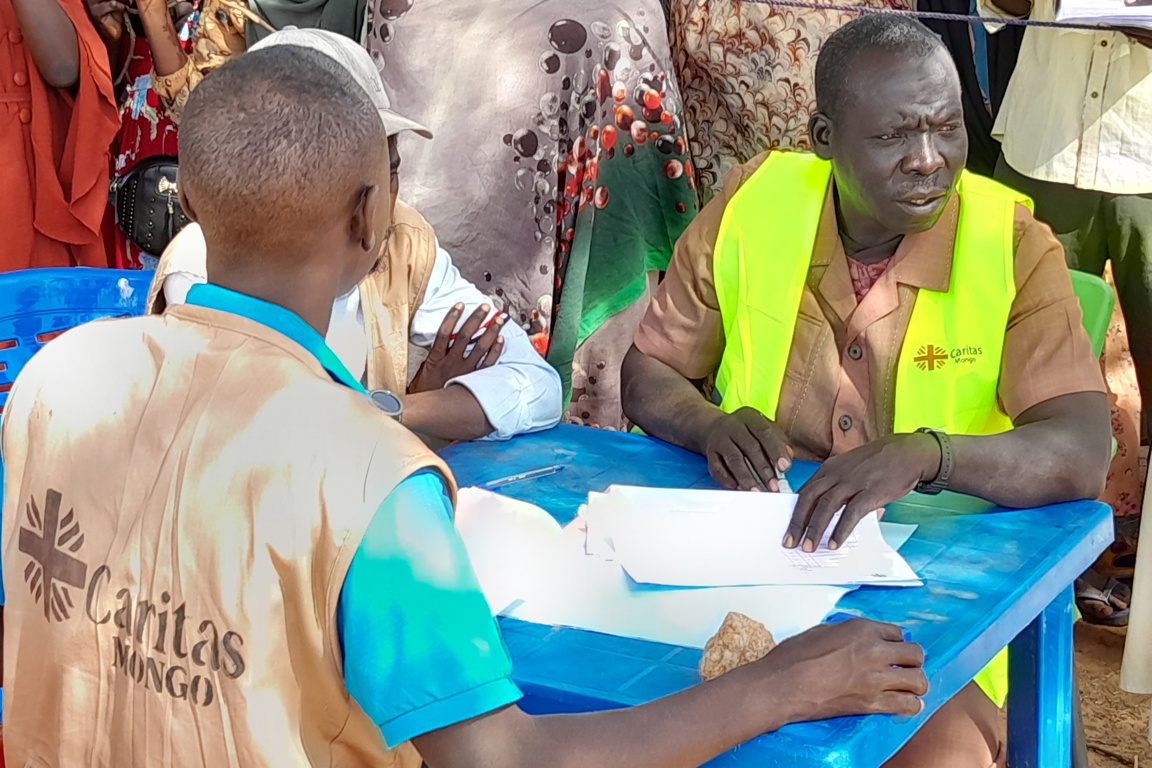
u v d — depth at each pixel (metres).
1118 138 2.93
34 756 1.28
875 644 1.27
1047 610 1.73
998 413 2.09
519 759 1.10
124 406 1.20
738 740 1.19
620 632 1.45
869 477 1.72
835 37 1.99
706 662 1.32
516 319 3.17
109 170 3.41
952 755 1.65
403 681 1.08
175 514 1.14
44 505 1.23
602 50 3.08
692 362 2.31
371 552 1.08
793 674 1.22
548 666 1.37
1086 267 3.16
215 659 1.12
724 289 2.24
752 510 1.77
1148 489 2.51
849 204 2.06
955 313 2.04
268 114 1.15
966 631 1.42
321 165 1.16
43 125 3.13
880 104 1.88
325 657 1.11
